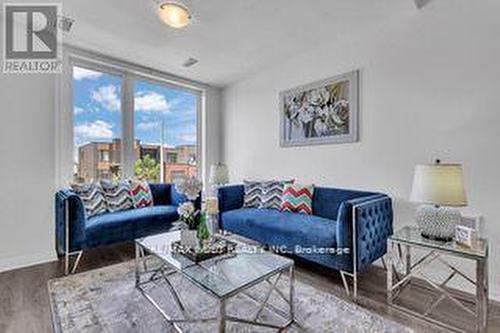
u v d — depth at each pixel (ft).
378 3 7.95
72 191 9.59
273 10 8.21
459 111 7.64
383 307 6.74
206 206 7.39
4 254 8.82
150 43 10.39
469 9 7.45
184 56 11.60
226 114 15.44
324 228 8.36
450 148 7.80
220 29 9.33
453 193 6.27
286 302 6.82
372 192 9.28
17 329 5.82
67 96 10.77
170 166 14.23
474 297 7.17
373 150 9.46
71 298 7.05
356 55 9.86
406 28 8.61
